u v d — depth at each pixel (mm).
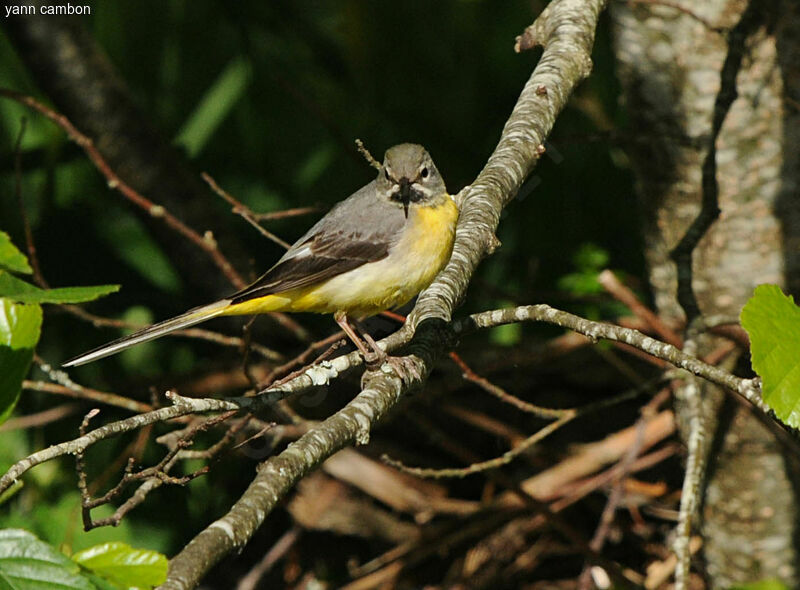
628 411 12922
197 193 13477
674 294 11094
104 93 13062
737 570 11281
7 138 13617
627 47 10539
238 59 13953
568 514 12719
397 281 8414
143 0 13992
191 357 14016
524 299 11734
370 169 11844
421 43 13945
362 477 12797
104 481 11562
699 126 10406
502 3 13945
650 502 12461
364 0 13625
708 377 6016
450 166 13641
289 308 8727
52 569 4340
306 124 14148
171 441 9219
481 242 7883
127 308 13930
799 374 5008
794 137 10242
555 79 8680
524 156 8234
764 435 10742
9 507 11750
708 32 10211
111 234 13969
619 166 13625
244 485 13227
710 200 9578
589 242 13656
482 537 12633
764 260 10477
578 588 12297
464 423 13047
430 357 6828
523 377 12859
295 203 14195
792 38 10039
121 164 13125
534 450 12641
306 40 14359
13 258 5785
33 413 12984
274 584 13094
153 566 4480
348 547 12969
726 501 11156
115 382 12695
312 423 11570
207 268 13312
